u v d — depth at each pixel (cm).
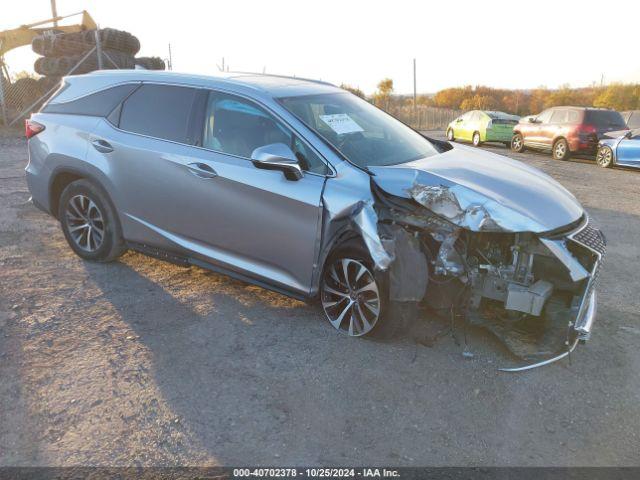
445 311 382
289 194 378
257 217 396
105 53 1795
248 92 421
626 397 336
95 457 267
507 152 1814
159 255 466
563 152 1592
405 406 318
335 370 350
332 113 429
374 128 441
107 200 481
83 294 446
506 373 355
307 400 320
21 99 1908
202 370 345
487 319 377
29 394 313
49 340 372
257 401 316
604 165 1446
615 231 732
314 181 375
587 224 371
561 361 374
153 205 449
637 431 305
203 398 317
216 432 289
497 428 304
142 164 447
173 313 419
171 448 276
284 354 366
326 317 419
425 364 361
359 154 396
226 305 436
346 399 322
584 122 1539
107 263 514
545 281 349
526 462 278
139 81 475
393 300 349
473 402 325
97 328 392
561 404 327
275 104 407
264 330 397
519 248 344
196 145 428
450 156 431
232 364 353
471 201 340
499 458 280
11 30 1933
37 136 515
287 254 390
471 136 2138
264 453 276
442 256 352
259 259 407
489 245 362
